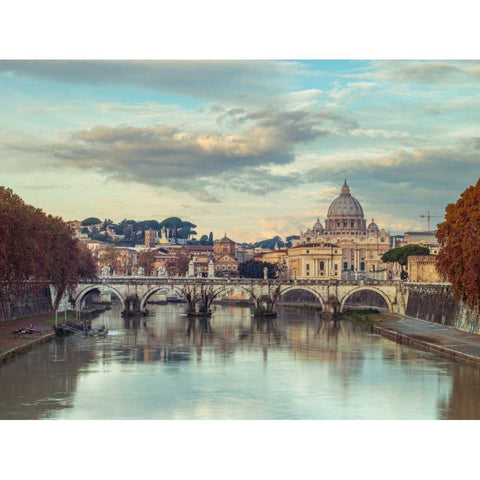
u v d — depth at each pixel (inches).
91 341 7381.9
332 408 4441.4
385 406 4485.7
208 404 4530.0
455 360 6023.6
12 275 6948.8
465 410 4372.5
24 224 6801.2
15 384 5039.4
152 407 4441.4
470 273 6318.9
